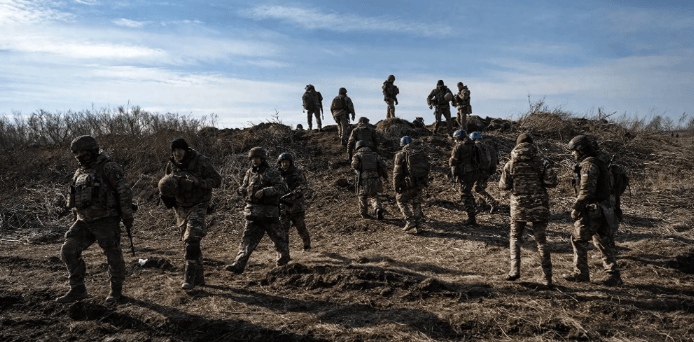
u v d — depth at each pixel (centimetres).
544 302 443
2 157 1208
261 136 1318
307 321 418
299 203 668
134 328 425
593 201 492
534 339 377
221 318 426
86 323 434
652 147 1228
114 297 469
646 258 581
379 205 861
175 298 479
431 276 541
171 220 930
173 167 501
